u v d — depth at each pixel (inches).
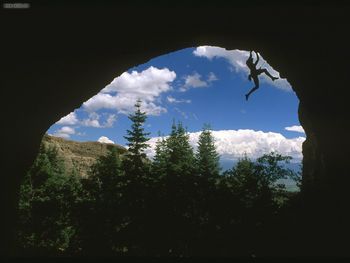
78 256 321.1
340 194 346.3
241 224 314.2
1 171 351.9
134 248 326.0
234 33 430.3
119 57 406.9
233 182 370.3
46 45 335.9
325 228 304.5
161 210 324.5
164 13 374.6
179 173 369.1
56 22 325.4
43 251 350.9
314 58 406.6
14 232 378.0
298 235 300.0
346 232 299.6
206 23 403.5
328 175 402.6
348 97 374.3
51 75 362.9
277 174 362.6
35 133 403.2
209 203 330.0
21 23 304.8
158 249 316.8
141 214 326.3
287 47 428.5
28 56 328.8
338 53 373.1
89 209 352.8
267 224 311.0
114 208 342.6
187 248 310.7
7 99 334.0
